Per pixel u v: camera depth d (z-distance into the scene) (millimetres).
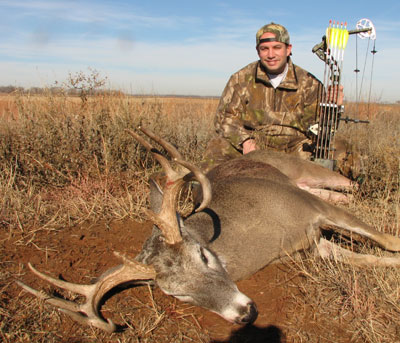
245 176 1678
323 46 1961
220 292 1154
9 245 1636
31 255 1564
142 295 1345
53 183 2137
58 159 2188
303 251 1519
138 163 2314
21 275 1438
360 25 1935
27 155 2186
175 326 1207
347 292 1243
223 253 1336
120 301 1312
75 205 1919
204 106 3877
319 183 1894
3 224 1792
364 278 1315
